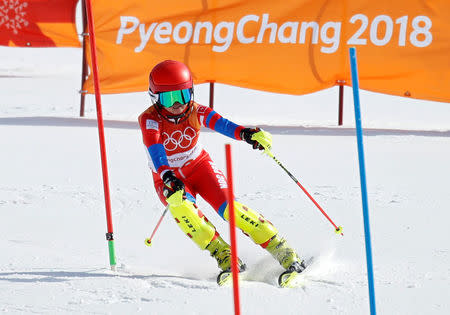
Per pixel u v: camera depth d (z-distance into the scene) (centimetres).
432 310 794
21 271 964
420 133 2516
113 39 2712
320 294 856
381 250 1087
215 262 1061
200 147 1023
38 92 3969
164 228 1265
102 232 1229
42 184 1625
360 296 846
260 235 946
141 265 1028
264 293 862
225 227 1263
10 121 2730
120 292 866
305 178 1700
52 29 4750
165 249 1130
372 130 2602
